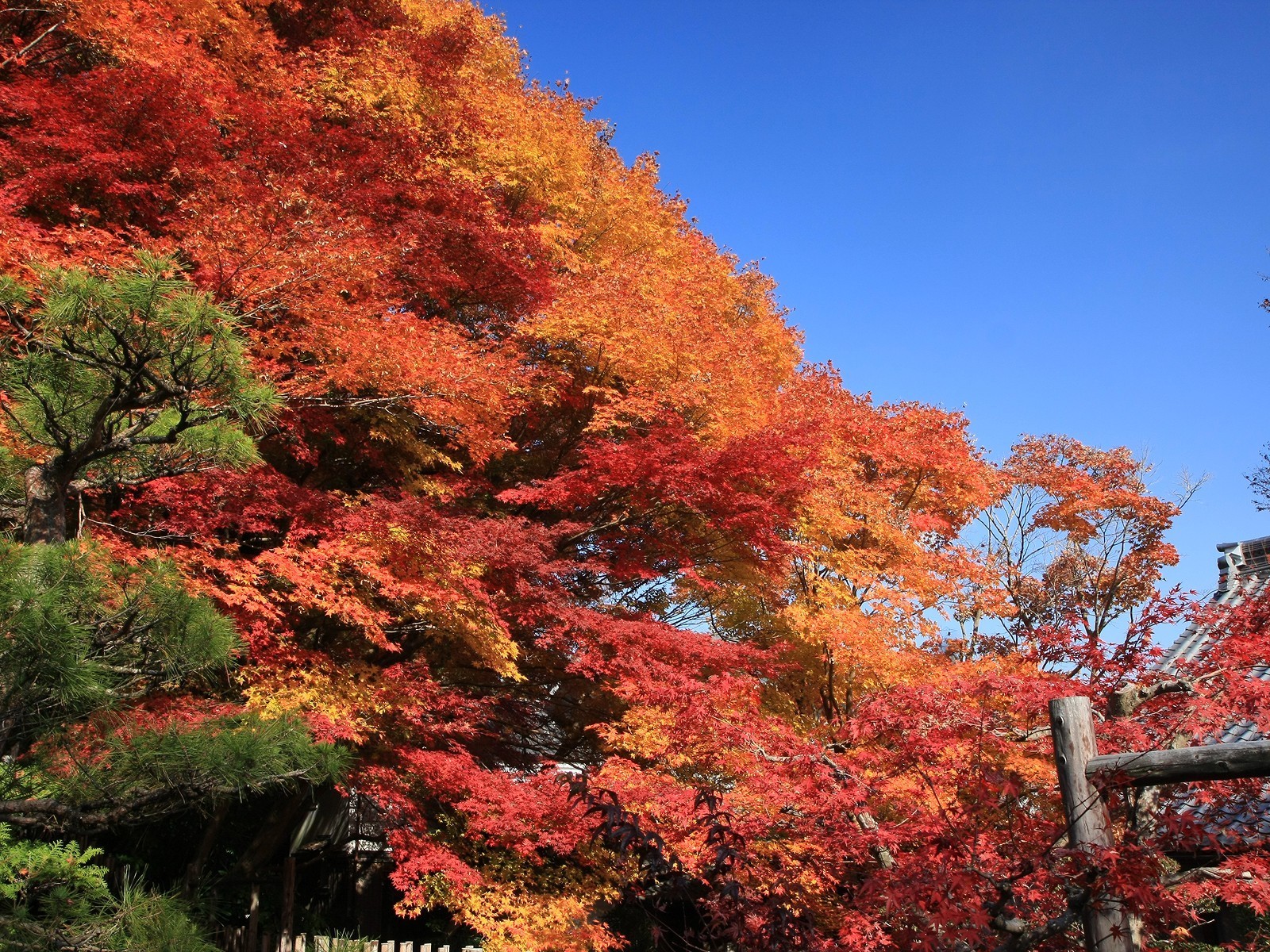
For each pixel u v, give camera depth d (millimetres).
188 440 5914
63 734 4957
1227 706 6207
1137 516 17656
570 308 14594
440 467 15430
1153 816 5684
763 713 12531
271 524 11047
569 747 16094
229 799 6586
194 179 11109
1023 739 6914
